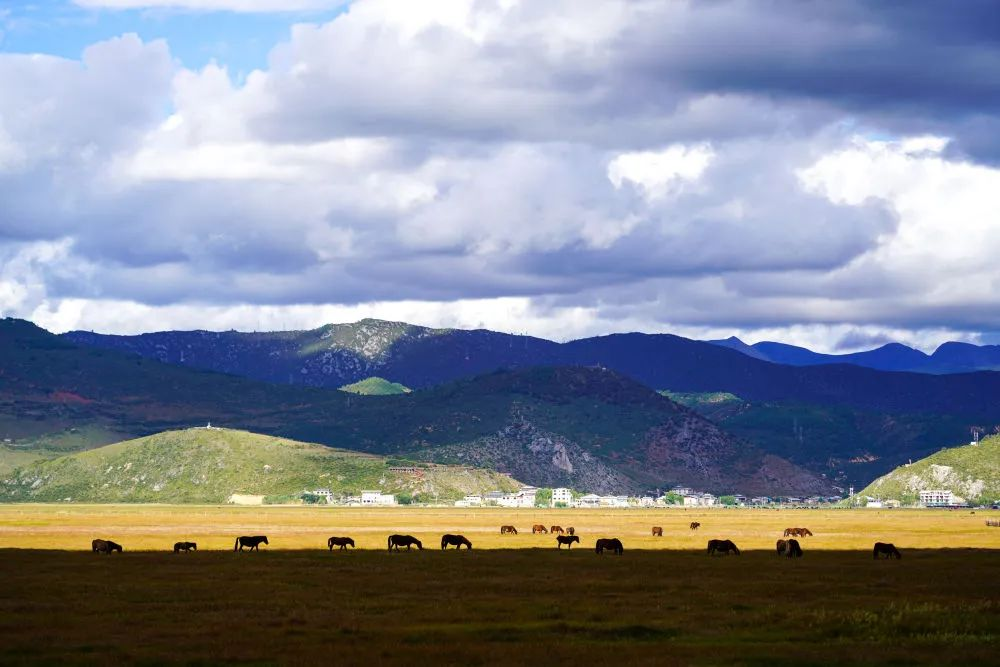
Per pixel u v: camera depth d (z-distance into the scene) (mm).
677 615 62906
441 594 74000
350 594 73875
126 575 88625
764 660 48719
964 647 52125
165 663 47719
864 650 51062
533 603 68500
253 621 59625
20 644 52094
